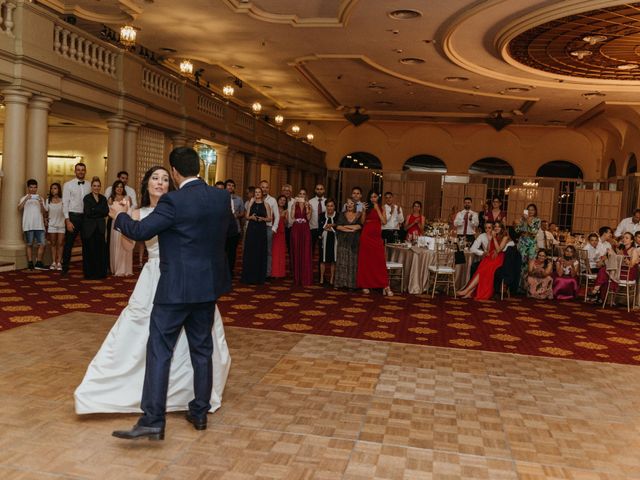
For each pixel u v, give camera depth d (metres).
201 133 15.39
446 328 6.94
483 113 21.44
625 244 9.48
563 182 25.00
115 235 9.69
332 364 5.05
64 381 4.18
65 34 9.98
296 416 3.77
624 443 3.61
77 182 9.60
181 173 3.30
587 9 9.54
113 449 3.15
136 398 3.52
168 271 3.19
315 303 8.20
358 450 3.31
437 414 3.96
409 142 26.38
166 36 14.09
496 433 3.67
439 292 10.13
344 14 11.60
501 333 6.82
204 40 14.30
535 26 10.62
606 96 17.00
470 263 10.30
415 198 26.20
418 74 15.98
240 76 18.19
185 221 3.17
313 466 3.08
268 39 13.84
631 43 11.38
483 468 3.16
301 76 17.36
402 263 10.04
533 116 21.38
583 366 5.45
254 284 9.73
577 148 24.84
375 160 26.88
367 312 7.73
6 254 9.62
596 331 7.28
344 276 9.53
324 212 10.80
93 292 7.97
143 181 3.54
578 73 14.48
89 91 10.66
